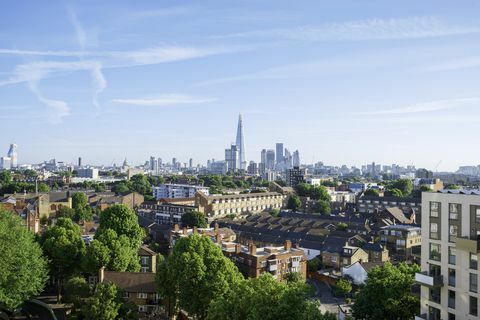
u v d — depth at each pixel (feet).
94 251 361.92
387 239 593.01
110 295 291.58
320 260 527.81
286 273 425.69
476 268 217.36
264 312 215.10
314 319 200.44
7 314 338.34
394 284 270.05
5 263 278.67
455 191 244.01
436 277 232.32
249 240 611.06
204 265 302.04
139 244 437.99
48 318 335.67
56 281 418.31
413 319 265.13
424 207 246.06
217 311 241.35
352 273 455.22
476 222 219.20
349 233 605.73
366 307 277.23
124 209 438.40
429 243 242.78
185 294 299.79
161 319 339.77
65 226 422.82
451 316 229.45
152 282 355.56
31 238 345.10
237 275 322.75
